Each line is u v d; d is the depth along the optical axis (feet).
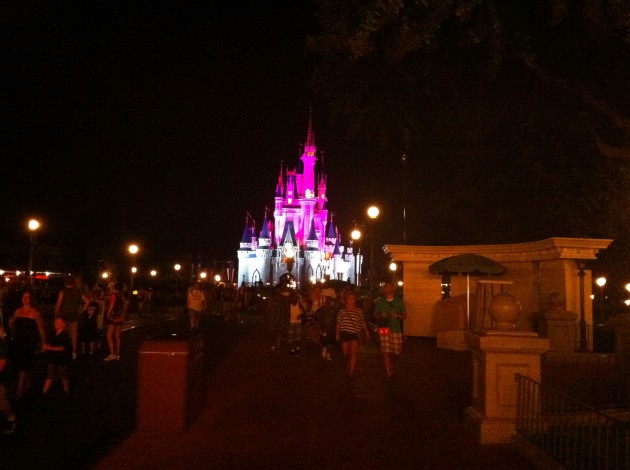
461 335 57.77
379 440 25.99
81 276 49.73
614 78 39.91
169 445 25.00
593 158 58.70
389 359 41.04
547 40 37.63
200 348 30.89
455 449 24.67
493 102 44.57
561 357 44.96
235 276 396.98
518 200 65.51
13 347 33.78
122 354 54.60
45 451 24.02
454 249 68.95
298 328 54.85
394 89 42.14
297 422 29.12
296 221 368.07
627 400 31.63
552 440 23.59
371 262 102.53
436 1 31.17
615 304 109.29
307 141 374.84
